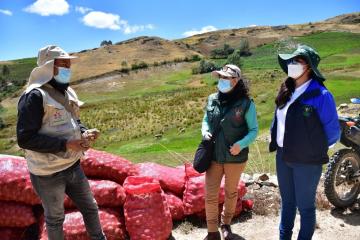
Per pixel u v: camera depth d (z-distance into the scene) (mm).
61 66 3477
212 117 4430
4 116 88938
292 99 3889
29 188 4375
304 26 190375
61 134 3473
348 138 5352
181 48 163250
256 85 63344
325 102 3764
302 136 3828
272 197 5828
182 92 86875
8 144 59500
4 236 4398
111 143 45750
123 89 113062
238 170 4480
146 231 4410
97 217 3967
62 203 3682
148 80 120750
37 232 4477
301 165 3883
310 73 3861
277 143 4133
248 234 4941
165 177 5301
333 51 123688
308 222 4023
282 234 4297
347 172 5422
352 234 4926
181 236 4883
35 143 3289
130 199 4539
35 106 3299
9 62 190000
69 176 3633
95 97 105438
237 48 154125
